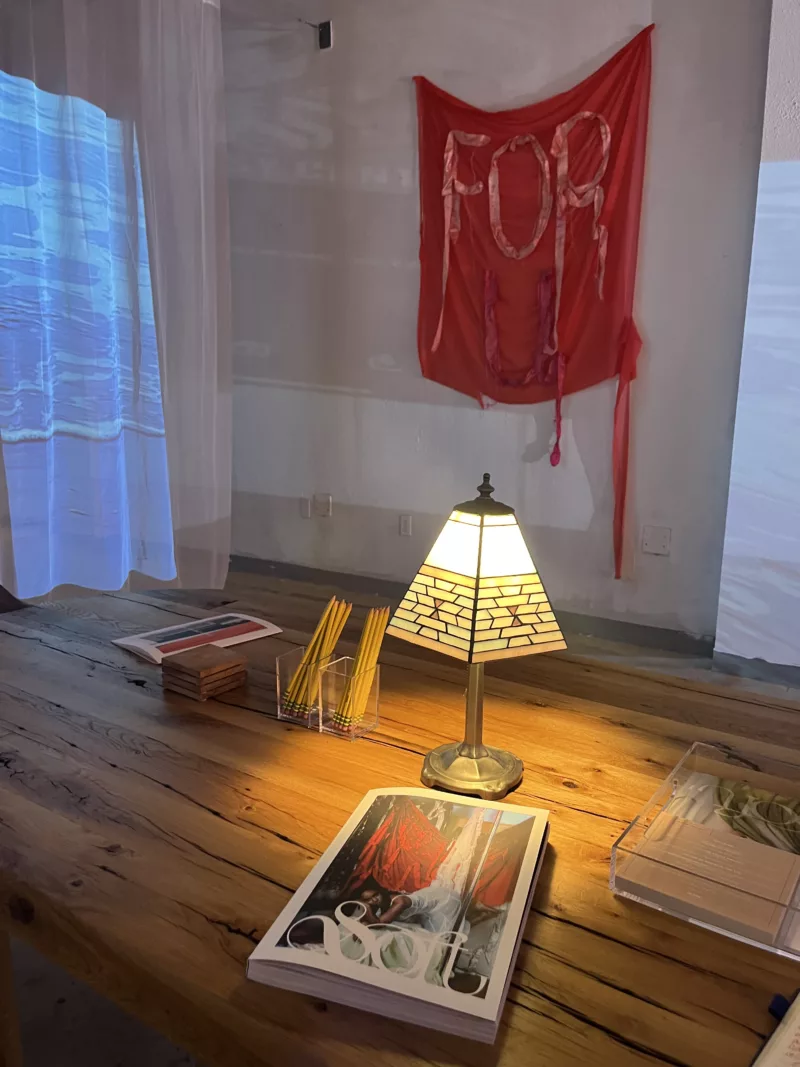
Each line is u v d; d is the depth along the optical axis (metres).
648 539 3.07
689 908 0.85
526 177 3.00
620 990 0.75
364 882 0.87
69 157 2.72
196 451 3.23
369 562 3.72
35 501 2.90
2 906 0.92
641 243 2.89
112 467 3.05
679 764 1.13
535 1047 0.69
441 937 0.79
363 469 3.65
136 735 1.23
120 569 3.15
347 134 3.40
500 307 3.15
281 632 1.68
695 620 3.04
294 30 3.43
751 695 1.42
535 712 1.33
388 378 3.51
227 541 3.40
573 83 2.92
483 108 3.09
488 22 3.02
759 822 1.01
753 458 2.74
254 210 3.70
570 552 3.23
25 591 2.93
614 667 1.53
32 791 1.07
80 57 2.68
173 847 0.95
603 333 2.98
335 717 1.25
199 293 3.10
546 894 0.89
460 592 1.03
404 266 3.38
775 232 2.59
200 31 2.90
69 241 2.79
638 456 3.04
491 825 0.98
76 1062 1.38
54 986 1.55
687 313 2.87
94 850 0.95
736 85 2.66
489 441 3.32
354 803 1.05
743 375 2.71
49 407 2.89
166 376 3.12
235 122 3.66
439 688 1.42
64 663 1.51
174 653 1.46
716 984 0.76
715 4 2.64
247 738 1.23
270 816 1.02
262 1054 0.70
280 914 0.82
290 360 3.74
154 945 0.80
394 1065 0.67
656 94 2.78
